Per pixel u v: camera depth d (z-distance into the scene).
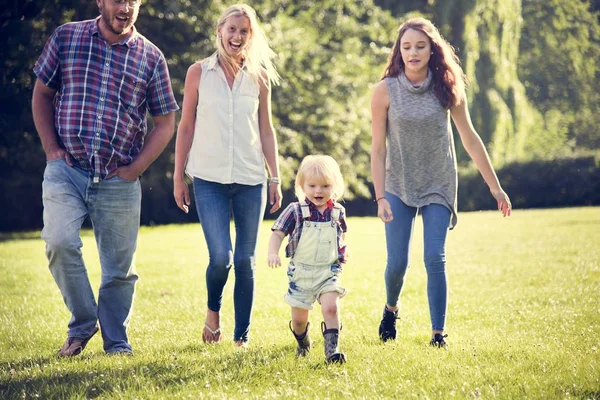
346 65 36.41
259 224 7.28
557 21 57.53
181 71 29.67
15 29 26.83
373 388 5.40
